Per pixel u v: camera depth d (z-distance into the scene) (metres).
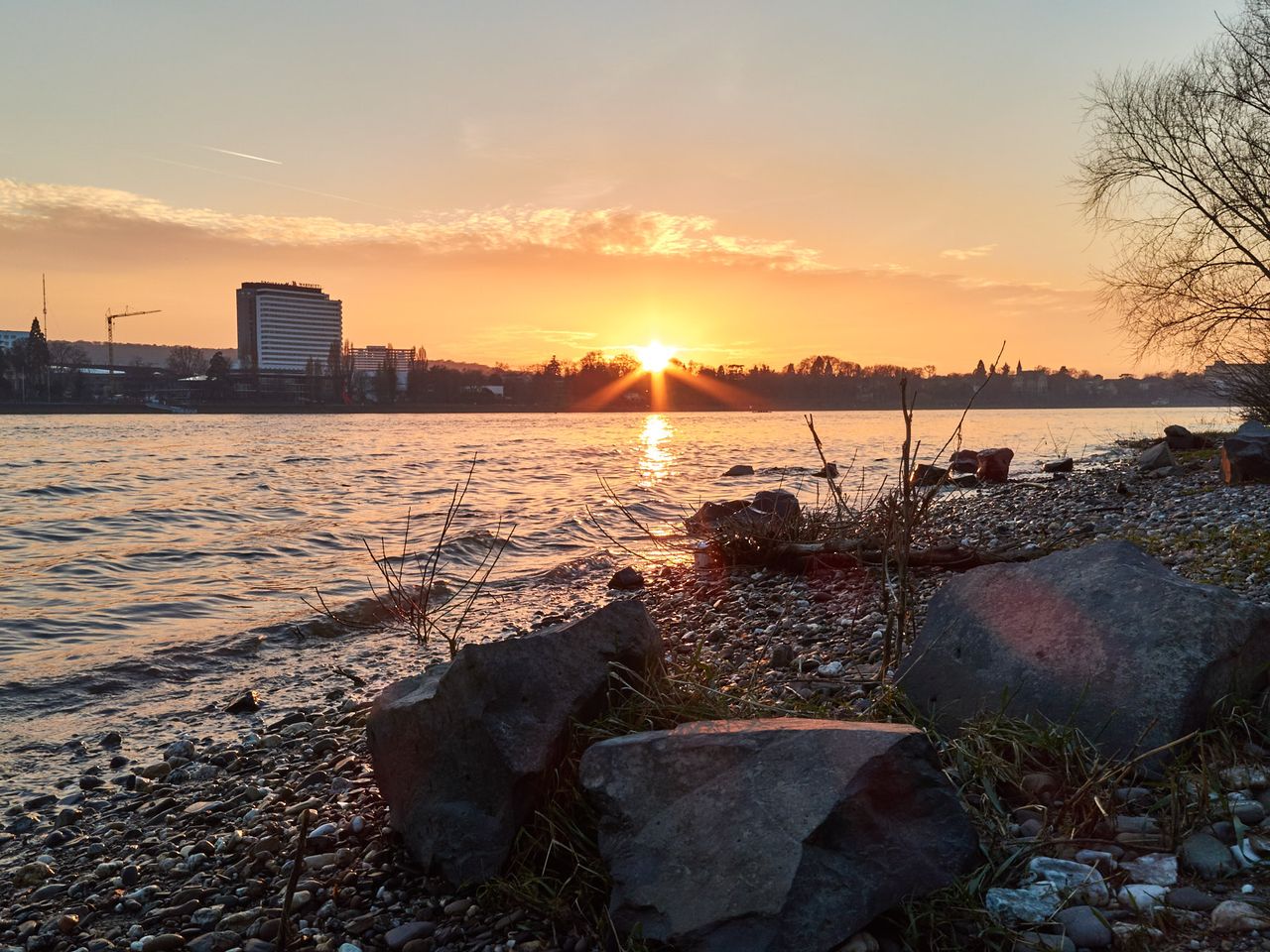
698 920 2.59
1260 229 22.42
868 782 2.81
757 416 127.56
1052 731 3.71
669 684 4.12
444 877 3.46
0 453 40.53
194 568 12.95
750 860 2.67
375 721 3.88
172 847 4.42
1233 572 6.69
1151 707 3.61
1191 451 24.42
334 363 197.62
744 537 11.28
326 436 61.38
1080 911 2.75
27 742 6.40
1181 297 23.64
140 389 170.75
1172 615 3.85
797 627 7.52
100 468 31.80
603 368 179.12
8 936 3.66
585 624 3.99
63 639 9.12
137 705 7.20
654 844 2.87
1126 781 3.49
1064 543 10.05
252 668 8.16
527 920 3.15
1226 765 3.50
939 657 4.42
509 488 24.64
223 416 134.12
